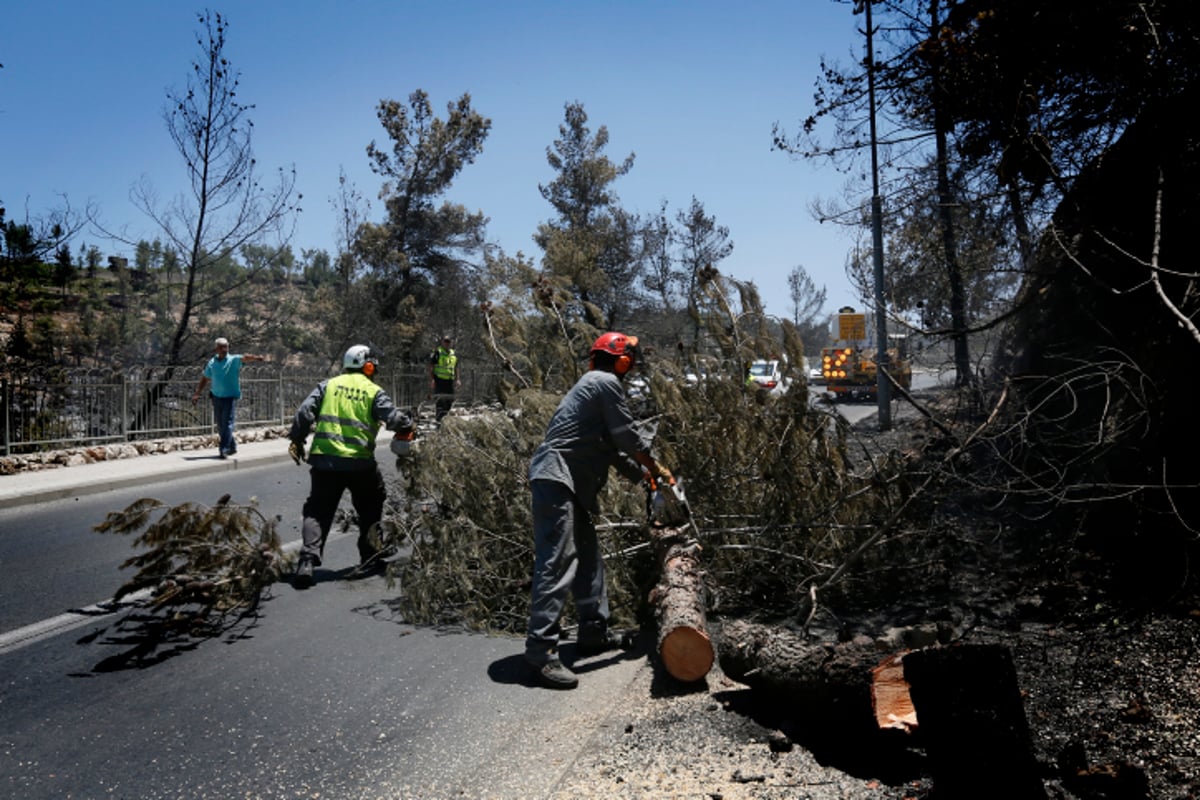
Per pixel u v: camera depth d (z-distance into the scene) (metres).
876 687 3.19
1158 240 4.70
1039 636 4.07
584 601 4.68
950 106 7.16
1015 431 5.80
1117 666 3.56
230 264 21.94
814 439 5.58
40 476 11.28
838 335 25.53
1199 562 4.14
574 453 4.50
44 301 15.40
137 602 5.67
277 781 3.23
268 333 21.81
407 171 33.41
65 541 7.76
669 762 3.27
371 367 6.38
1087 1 5.57
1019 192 6.91
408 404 22.41
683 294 29.45
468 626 5.27
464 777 3.24
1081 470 5.41
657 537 4.99
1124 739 3.02
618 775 3.19
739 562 5.53
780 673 3.54
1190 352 4.91
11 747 3.53
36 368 12.85
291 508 9.38
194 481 11.73
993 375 7.36
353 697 4.09
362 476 6.28
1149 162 6.11
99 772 3.31
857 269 7.26
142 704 4.00
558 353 6.54
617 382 4.57
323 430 6.18
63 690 4.18
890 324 12.80
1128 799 2.65
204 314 23.09
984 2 6.22
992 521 5.88
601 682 4.28
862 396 24.84
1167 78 5.61
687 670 4.09
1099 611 4.18
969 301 7.78
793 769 3.14
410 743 3.56
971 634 4.21
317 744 3.56
